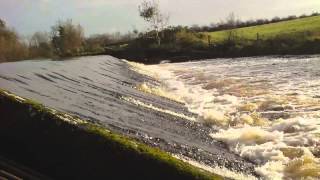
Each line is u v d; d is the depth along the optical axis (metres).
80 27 78.06
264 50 66.56
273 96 26.69
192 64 59.50
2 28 61.09
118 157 10.11
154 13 84.69
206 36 82.44
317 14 100.31
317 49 60.97
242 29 90.06
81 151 10.38
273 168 14.06
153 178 9.88
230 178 12.68
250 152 15.54
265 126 19.53
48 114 11.02
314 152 15.38
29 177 9.88
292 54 63.03
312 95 26.59
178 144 14.89
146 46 78.75
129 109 19.95
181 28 84.38
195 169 9.98
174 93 30.89
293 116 21.11
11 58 60.47
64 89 21.23
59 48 75.38
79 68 32.91
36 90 19.02
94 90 23.33
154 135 15.36
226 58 67.62
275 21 100.81
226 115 22.47
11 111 11.32
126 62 52.06
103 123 15.18
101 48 79.19
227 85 33.59
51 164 10.57
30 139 10.89
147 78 38.59
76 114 15.51
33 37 72.25
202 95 29.45
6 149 10.97
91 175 10.23
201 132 18.53
